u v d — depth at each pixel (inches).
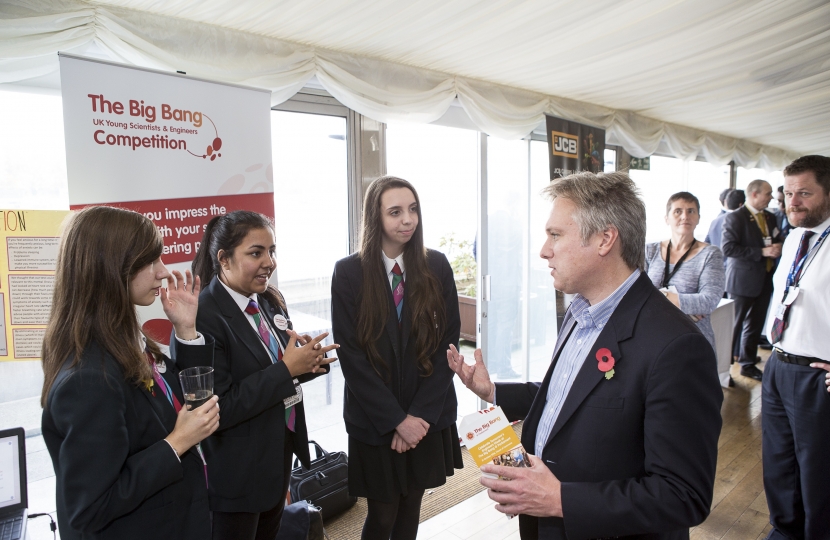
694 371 35.2
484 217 134.6
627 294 40.6
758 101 169.9
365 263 68.7
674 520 33.5
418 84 112.6
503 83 130.6
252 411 54.8
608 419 38.0
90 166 68.5
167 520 43.4
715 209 271.9
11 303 68.1
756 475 110.7
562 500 35.6
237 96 82.0
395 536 71.7
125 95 70.7
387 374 67.5
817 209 73.8
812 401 74.3
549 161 137.9
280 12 78.9
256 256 59.1
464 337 182.7
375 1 75.8
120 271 40.9
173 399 48.3
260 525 65.0
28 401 75.5
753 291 171.6
